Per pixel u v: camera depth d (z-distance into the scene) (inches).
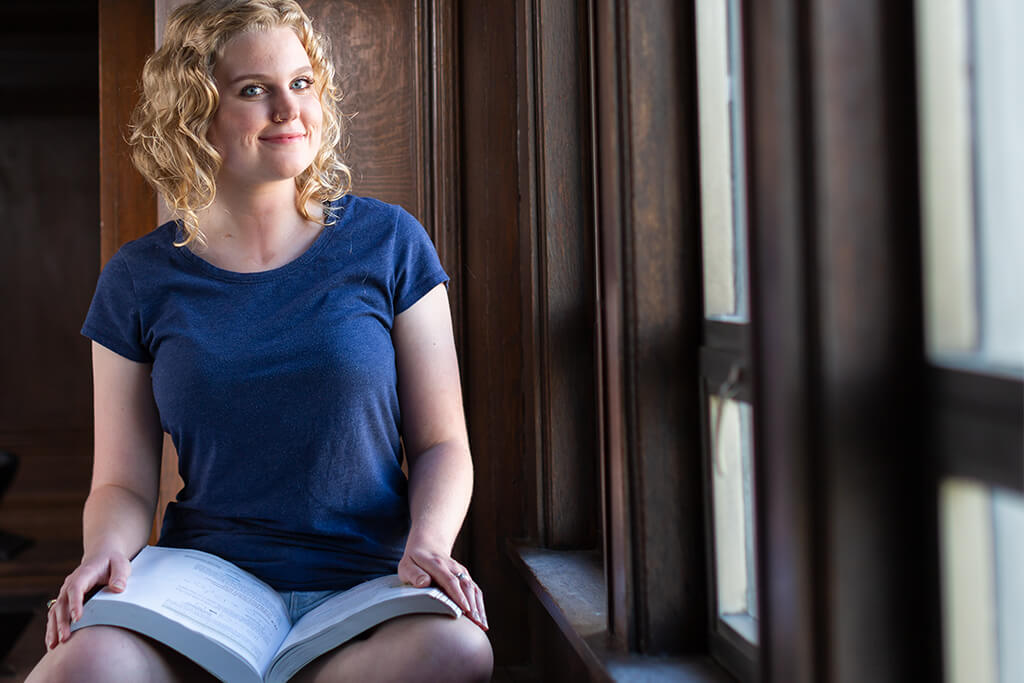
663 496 56.0
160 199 90.0
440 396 68.4
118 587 56.6
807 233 35.1
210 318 64.7
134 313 66.6
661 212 55.9
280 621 60.6
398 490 68.0
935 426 33.6
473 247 92.9
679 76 55.9
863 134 34.8
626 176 55.9
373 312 66.8
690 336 56.1
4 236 229.0
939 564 33.8
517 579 91.8
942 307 34.0
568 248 85.0
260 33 64.6
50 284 230.1
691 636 56.1
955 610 33.4
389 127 94.4
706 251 54.9
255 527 64.7
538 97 84.3
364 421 64.6
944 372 33.0
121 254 68.2
